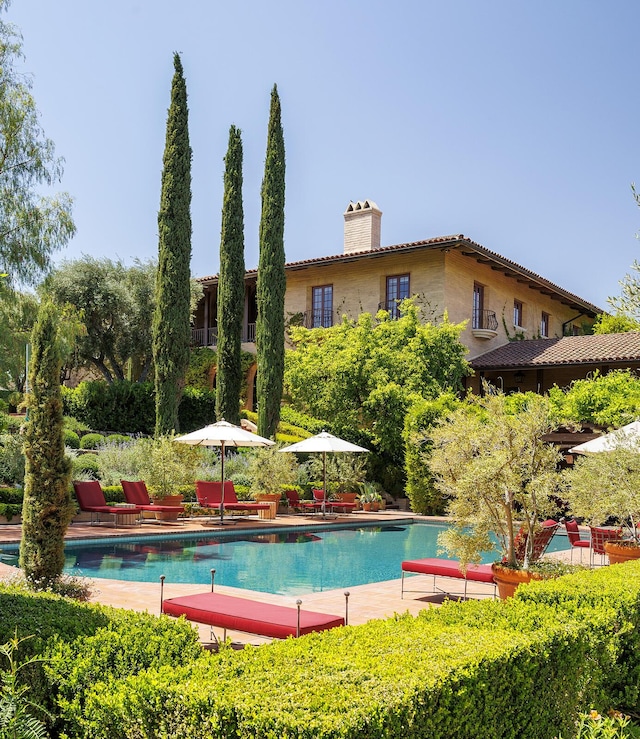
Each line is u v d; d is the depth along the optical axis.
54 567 7.46
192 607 6.46
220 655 3.42
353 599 9.12
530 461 7.66
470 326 28.03
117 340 30.48
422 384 24.38
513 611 4.62
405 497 24.62
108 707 2.96
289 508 20.88
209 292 34.75
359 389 25.64
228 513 19.28
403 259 27.80
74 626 4.05
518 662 3.63
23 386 24.97
